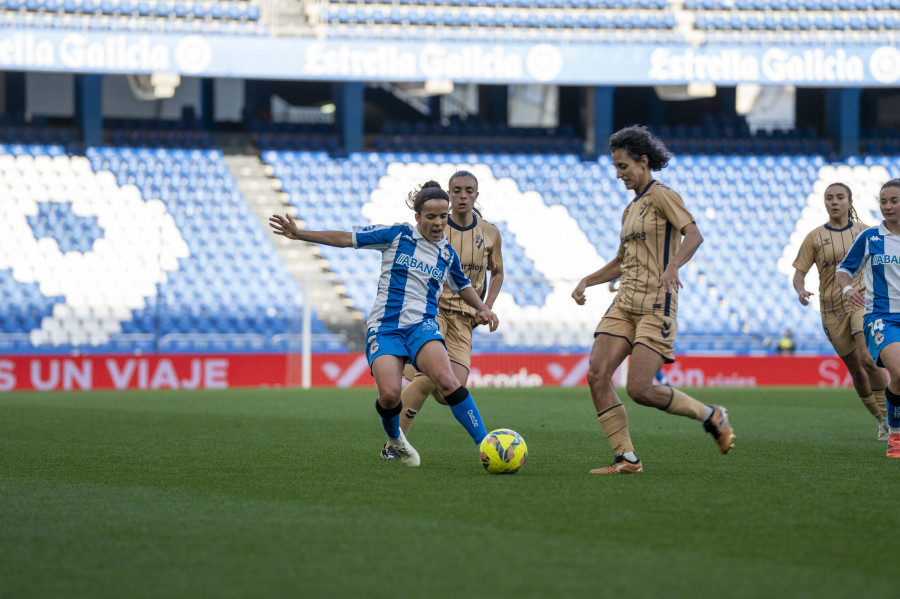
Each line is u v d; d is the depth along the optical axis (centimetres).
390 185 8112
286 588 1143
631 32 8238
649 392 2020
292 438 3027
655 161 2072
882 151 8762
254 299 7356
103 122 8306
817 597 1104
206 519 1572
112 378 6369
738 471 2161
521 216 8094
